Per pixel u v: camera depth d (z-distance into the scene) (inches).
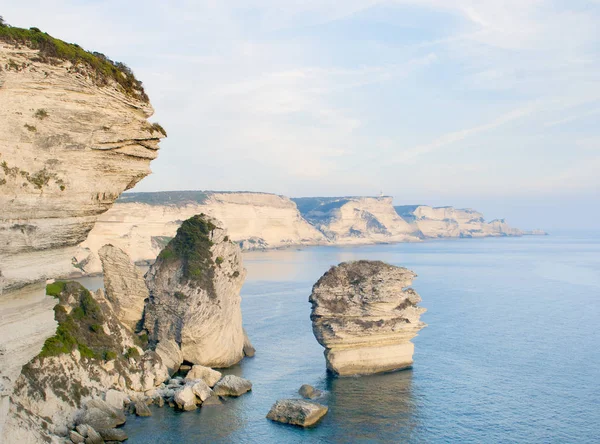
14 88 988.6
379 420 1809.8
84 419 1643.7
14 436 1245.7
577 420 1801.2
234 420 1802.4
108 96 1114.7
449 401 1982.0
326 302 2297.0
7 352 1059.9
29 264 1064.2
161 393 2012.8
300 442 1638.8
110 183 1175.6
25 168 1015.0
